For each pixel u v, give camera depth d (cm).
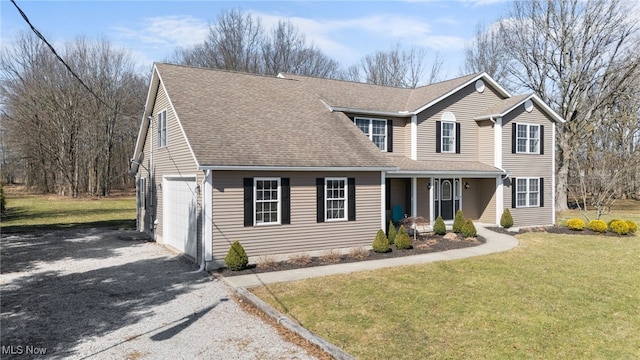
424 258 1291
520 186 2005
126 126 4828
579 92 2939
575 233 1836
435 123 1898
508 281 1020
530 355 609
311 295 895
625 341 667
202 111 1340
